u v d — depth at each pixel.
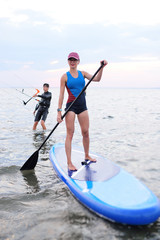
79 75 3.06
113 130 6.64
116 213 2.00
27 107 15.44
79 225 2.02
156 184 2.88
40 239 1.84
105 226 2.01
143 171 3.36
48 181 3.08
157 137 5.59
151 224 2.05
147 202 2.08
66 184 2.78
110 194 2.29
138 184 2.47
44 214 2.22
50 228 1.98
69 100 3.08
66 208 2.32
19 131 6.63
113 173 2.80
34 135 6.10
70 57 2.89
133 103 19.73
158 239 1.84
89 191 2.40
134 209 1.97
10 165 3.72
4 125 7.68
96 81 3.12
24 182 3.05
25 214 2.23
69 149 3.05
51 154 3.79
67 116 3.01
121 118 9.30
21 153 4.43
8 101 21.39
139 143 5.05
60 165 3.26
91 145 4.94
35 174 3.35
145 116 9.91
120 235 1.89
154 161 3.81
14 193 2.71
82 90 2.87
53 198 2.57
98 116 10.04
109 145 4.92
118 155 4.18
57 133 6.37
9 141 5.39
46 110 6.91
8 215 2.21
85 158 3.35
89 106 16.23
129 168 3.49
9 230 1.97
